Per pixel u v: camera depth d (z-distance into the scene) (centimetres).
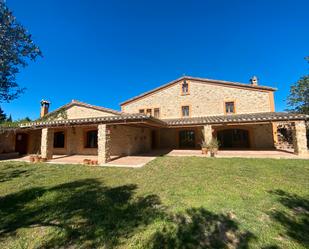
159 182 670
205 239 321
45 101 2005
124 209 449
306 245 299
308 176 714
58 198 532
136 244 312
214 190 564
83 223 386
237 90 1892
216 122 1366
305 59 1920
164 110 2102
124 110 2242
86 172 892
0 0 457
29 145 1816
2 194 577
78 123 1213
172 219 394
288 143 1795
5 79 501
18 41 489
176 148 2011
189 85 2053
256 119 1252
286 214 407
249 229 349
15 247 312
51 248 308
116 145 1490
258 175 737
